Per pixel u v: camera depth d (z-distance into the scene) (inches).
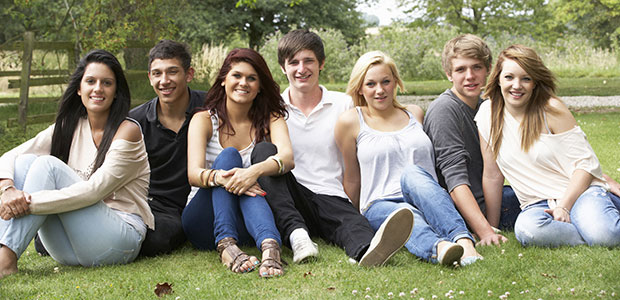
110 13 439.8
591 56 843.4
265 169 120.8
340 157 143.6
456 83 139.6
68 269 117.6
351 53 877.8
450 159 133.6
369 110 139.7
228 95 132.6
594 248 113.9
